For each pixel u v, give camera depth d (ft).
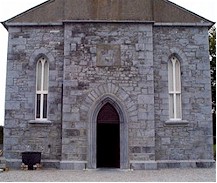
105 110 60.95
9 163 60.08
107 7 63.72
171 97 63.46
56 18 64.95
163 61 63.36
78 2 63.98
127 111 59.98
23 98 62.23
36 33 64.03
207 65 63.72
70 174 52.42
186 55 63.87
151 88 60.75
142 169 57.98
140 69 61.21
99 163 68.59
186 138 61.46
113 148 71.77
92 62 61.26
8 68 62.95
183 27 64.59
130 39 62.08
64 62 61.16
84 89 60.44
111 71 61.05
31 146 60.90
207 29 64.90
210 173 53.47
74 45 61.67
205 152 61.41
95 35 62.03
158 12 65.62
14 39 63.82
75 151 58.70
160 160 60.49
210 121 62.18
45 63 64.18
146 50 61.82
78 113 59.72
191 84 63.21
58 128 61.26
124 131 59.16
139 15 63.21
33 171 56.18
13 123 61.52
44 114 62.64
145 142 59.11
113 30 62.28
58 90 62.28
